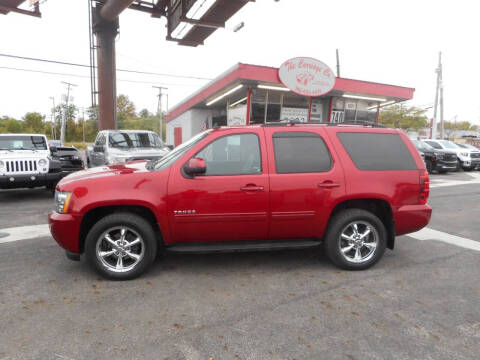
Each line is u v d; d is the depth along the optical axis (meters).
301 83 15.46
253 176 3.62
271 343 2.43
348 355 2.29
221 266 4.00
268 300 3.12
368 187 3.76
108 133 10.52
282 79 15.14
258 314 2.86
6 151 8.58
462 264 4.11
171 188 3.50
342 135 3.91
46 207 7.57
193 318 2.79
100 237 3.46
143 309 2.94
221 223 3.61
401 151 3.96
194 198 3.52
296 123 3.95
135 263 3.55
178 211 3.52
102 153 10.30
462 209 7.59
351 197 3.74
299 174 3.70
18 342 2.43
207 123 23.73
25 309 2.92
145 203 3.45
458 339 2.50
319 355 2.29
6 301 3.07
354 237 3.84
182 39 22.36
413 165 3.93
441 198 9.06
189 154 3.63
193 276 3.70
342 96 19.16
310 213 3.71
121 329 2.61
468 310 2.95
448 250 4.66
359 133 3.95
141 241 3.54
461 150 17.36
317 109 19.44
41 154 8.46
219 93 18.61
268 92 17.64
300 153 3.79
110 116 22.48
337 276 3.71
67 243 3.46
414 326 2.68
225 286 3.43
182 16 19.02
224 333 2.56
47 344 2.40
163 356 2.27
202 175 3.58
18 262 4.08
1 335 2.52
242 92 17.72
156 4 22.05
